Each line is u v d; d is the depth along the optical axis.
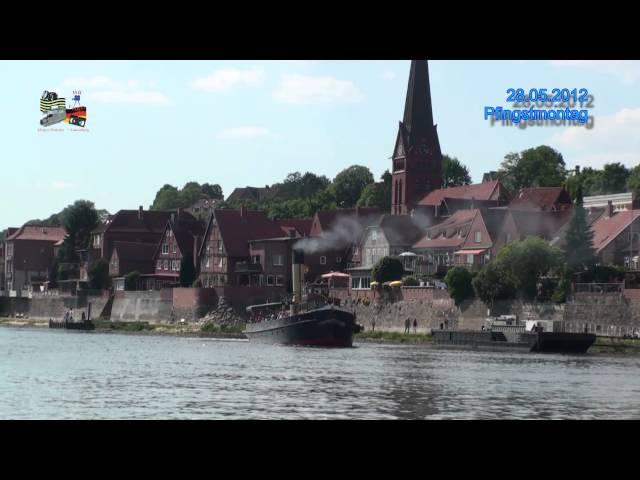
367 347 118.88
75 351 107.44
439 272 152.00
